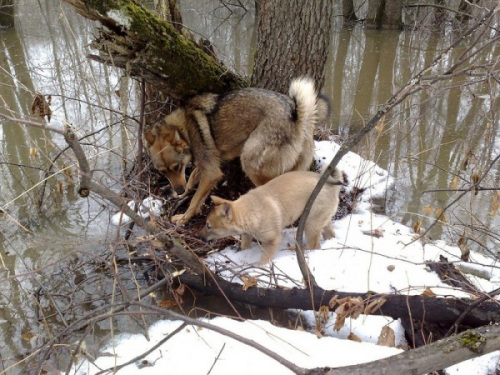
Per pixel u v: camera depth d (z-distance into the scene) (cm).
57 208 509
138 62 402
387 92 884
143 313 229
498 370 269
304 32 475
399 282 348
